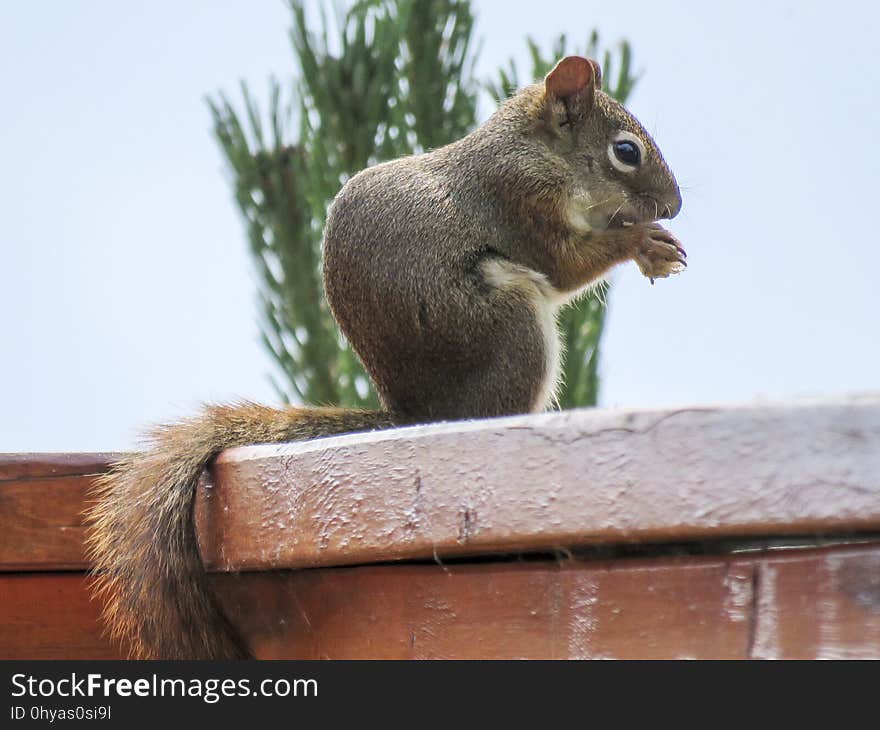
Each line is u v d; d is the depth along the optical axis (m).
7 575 9.17
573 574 5.80
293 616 7.56
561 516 5.67
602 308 16.41
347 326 11.96
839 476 4.79
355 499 6.72
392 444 6.52
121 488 8.80
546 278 13.48
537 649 5.93
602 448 5.54
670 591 5.39
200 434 9.27
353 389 16.77
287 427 10.20
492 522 5.96
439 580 6.47
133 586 8.32
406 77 17.78
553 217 13.30
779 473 4.96
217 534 7.98
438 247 12.06
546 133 13.60
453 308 11.80
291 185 17.78
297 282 17.42
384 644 6.80
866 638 4.72
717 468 5.14
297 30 17.62
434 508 6.24
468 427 6.13
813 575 4.90
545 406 12.20
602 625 5.65
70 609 9.09
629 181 13.94
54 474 9.02
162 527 8.23
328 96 17.45
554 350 12.30
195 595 8.09
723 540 5.29
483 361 11.81
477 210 12.75
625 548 5.83
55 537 8.98
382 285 11.69
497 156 13.08
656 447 5.34
